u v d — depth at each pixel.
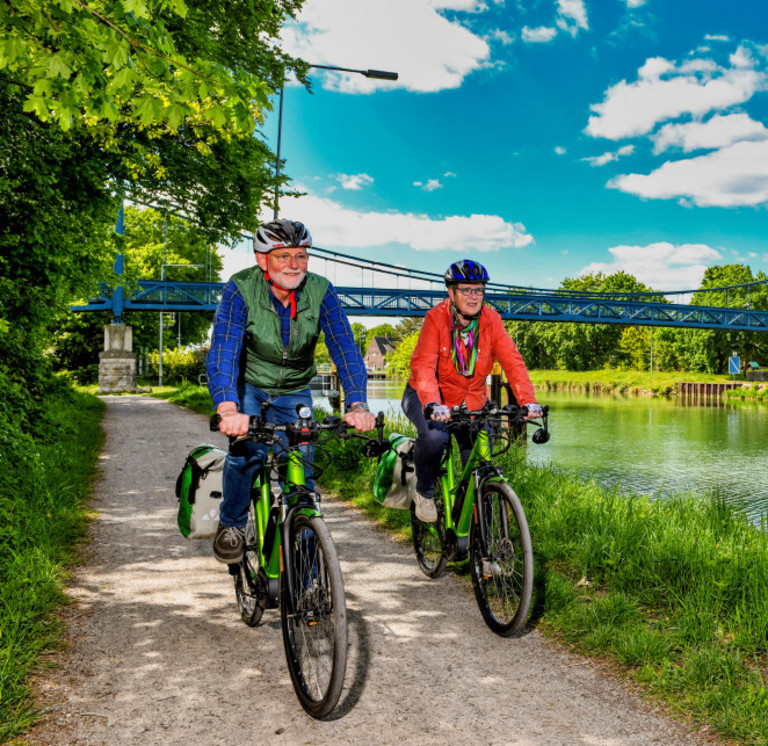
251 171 14.48
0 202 7.16
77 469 7.67
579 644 3.09
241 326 2.77
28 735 2.33
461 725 2.42
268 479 2.89
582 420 32.69
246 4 11.68
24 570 3.75
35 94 3.18
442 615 3.48
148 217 46.84
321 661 2.57
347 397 2.83
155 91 3.26
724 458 18.80
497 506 3.27
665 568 3.72
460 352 3.56
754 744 2.23
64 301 9.46
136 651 3.05
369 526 5.41
